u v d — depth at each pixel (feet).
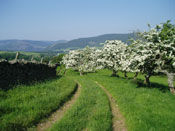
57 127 23.76
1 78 38.88
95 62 118.11
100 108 35.55
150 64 63.87
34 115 26.68
